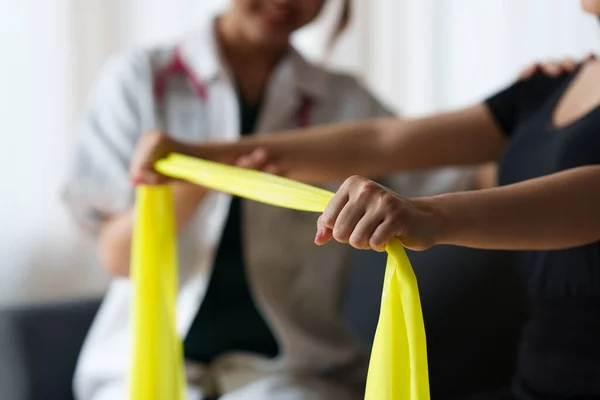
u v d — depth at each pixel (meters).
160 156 1.05
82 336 1.50
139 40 1.76
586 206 0.75
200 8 1.77
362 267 1.36
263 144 1.11
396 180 1.46
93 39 1.73
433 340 1.29
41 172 1.72
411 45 1.90
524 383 1.00
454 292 1.29
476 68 1.89
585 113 0.95
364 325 1.34
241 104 1.40
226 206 1.34
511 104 1.11
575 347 0.92
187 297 1.33
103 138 1.37
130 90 1.37
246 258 1.35
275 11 1.34
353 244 0.66
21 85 1.70
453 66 1.90
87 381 1.35
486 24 1.88
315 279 1.39
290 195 0.74
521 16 1.87
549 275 0.95
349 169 1.12
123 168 1.34
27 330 1.47
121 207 1.35
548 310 0.96
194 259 1.35
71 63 1.72
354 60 1.86
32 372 1.45
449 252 1.31
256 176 0.83
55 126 1.72
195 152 1.08
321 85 1.44
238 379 1.31
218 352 1.36
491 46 1.88
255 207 1.35
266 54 1.42
